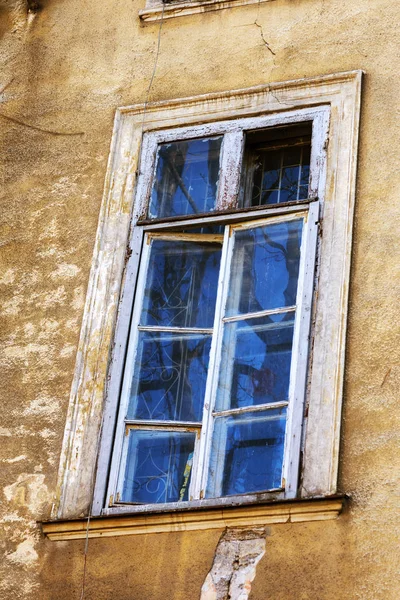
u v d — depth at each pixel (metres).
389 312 7.53
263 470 7.36
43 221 8.84
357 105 8.34
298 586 6.82
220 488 7.42
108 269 8.41
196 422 7.70
